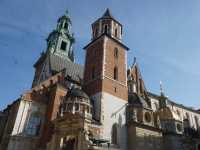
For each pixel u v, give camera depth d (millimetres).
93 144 31000
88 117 35250
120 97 43312
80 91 39219
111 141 36938
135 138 38469
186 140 50562
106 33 48469
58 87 41781
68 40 73125
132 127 40000
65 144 34781
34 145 36875
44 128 38000
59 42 70500
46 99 42219
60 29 73438
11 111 40562
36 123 38969
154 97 63875
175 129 51219
